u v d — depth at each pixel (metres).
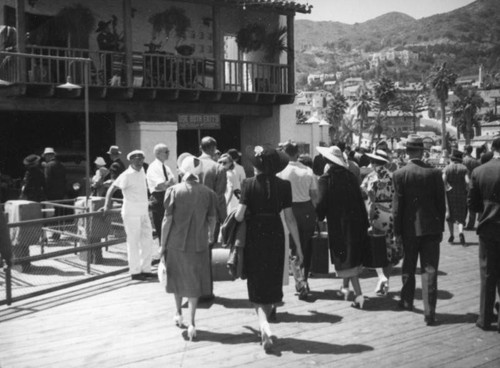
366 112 163.00
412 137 6.72
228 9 21.45
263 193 5.82
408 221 6.64
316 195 7.62
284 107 21.53
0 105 15.87
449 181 12.08
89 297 8.00
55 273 9.51
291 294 7.86
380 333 6.10
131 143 18.27
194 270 6.02
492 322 6.48
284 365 5.18
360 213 7.11
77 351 5.67
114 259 10.73
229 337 6.04
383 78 158.25
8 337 6.17
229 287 8.35
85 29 17.05
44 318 6.94
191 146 21.73
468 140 112.31
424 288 6.46
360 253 7.11
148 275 9.20
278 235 5.81
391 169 11.03
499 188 6.11
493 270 6.17
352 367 5.11
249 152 5.96
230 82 19.25
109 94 17.05
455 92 149.38
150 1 19.77
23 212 10.45
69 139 18.25
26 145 17.62
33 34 17.05
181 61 19.36
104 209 9.63
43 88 15.82
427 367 5.09
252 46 20.23
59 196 13.45
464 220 12.04
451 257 10.67
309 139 22.39
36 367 5.23
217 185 7.52
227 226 5.86
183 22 19.42
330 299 7.58
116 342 5.93
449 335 6.02
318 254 8.41
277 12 19.88
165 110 18.77
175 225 6.08
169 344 5.84
